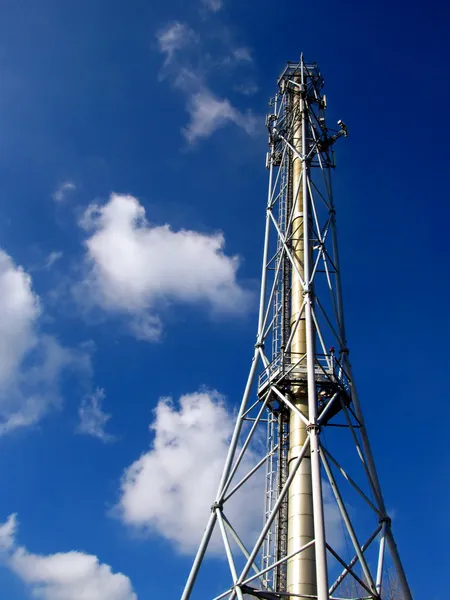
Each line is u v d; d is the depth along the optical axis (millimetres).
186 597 25609
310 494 28547
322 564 21969
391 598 27547
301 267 34750
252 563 25094
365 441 29703
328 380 30000
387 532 27031
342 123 40438
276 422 33156
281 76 44125
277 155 41281
